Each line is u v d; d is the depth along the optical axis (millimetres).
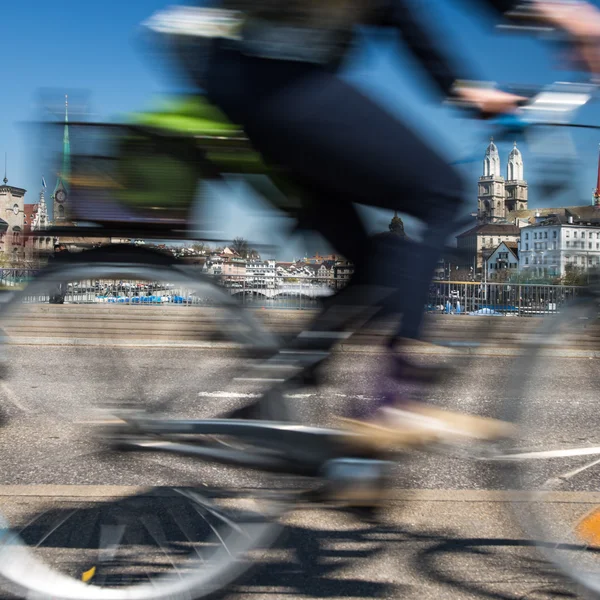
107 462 2254
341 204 1996
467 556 2498
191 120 1854
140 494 2152
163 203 1871
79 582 2061
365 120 1907
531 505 2229
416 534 2691
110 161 1854
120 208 1867
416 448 2074
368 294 2018
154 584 2074
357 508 2072
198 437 2078
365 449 2010
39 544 2148
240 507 2096
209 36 1807
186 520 2131
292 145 1891
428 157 1965
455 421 2061
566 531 2213
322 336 2033
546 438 2346
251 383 2064
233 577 2084
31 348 2096
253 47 1827
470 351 2139
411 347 2068
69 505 2309
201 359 2096
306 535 2627
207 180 1898
